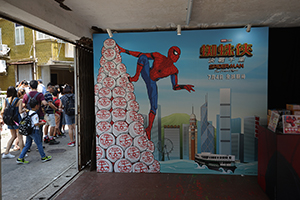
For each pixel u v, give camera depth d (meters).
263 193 3.25
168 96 3.98
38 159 4.87
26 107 5.24
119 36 4.00
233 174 3.93
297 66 4.21
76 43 3.95
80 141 4.14
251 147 3.88
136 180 3.75
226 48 3.83
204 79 3.90
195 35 3.88
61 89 7.57
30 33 11.63
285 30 4.15
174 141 4.01
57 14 3.04
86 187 3.51
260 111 3.83
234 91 3.86
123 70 4.02
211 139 3.94
